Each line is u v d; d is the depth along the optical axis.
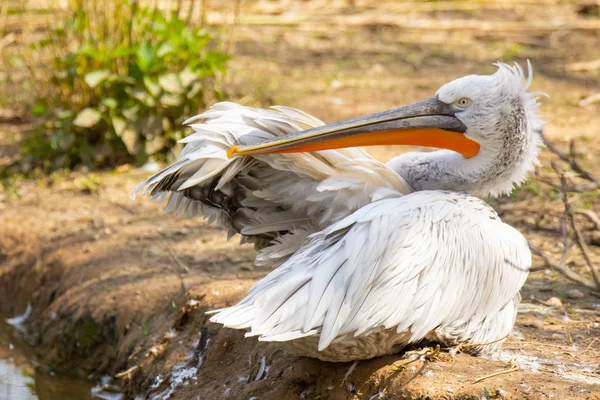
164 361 9.18
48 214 13.08
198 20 18.09
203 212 8.14
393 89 19.36
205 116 7.54
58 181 14.29
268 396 7.84
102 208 13.21
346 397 7.34
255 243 8.34
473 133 7.74
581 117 17.20
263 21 25.03
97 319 10.42
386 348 7.30
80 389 10.25
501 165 7.84
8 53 20.50
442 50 23.19
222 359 8.77
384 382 7.17
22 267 12.18
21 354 11.10
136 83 14.93
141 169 14.75
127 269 10.98
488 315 7.43
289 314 6.61
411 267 6.82
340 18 25.86
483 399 6.76
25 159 15.20
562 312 9.34
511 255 7.41
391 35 24.86
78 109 15.18
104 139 15.13
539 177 6.68
